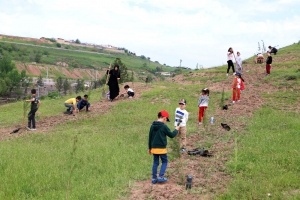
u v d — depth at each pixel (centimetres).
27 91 10794
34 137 1360
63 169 911
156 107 1802
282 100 1719
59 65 18438
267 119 1406
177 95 2053
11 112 2069
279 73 2239
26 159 988
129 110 1767
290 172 787
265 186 713
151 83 2548
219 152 999
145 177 830
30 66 16375
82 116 1730
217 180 783
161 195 716
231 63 2455
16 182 790
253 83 2136
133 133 1328
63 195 717
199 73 2780
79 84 10019
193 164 902
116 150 1079
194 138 1199
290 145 1000
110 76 2014
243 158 911
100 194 721
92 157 1010
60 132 1423
